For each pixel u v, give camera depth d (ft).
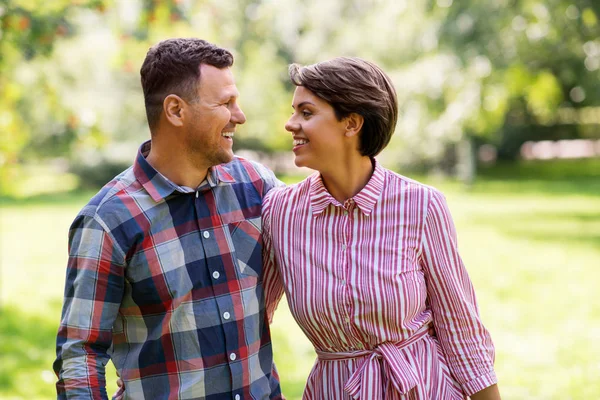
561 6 43.06
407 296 6.58
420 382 6.68
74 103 24.36
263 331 7.06
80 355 6.40
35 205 68.03
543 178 75.77
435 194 6.75
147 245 6.56
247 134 84.17
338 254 6.69
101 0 20.84
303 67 6.68
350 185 6.79
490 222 46.16
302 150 6.70
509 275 30.12
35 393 16.78
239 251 6.92
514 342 20.71
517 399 16.03
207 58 6.57
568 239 38.47
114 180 6.76
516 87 58.29
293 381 16.80
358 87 6.48
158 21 21.33
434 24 49.85
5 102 22.54
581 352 19.45
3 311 25.91
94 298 6.43
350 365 6.78
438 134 54.95
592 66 50.06
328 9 81.66
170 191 6.65
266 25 87.45
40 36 20.47
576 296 26.02
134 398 6.63
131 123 77.36
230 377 6.70
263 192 7.29
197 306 6.64
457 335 6.89
